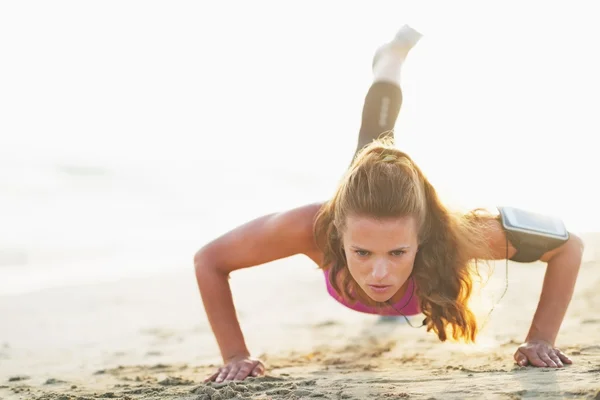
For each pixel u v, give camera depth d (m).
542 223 3.14
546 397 2.41
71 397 3.05
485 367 3.13
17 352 4.99
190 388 3.02
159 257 11.37
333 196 2.92
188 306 6.95
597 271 6.31
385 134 3.77
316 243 3.06
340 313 6.00
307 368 3.65
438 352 3.94
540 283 6.23
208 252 3.27
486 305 3.29
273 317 5.96
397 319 5.27
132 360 4.46
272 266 9.06
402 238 2.64
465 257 2.98
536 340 3.14
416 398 2.52
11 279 9.57
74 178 18.55
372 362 3.75
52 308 7.05
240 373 3.11
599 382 2.54
